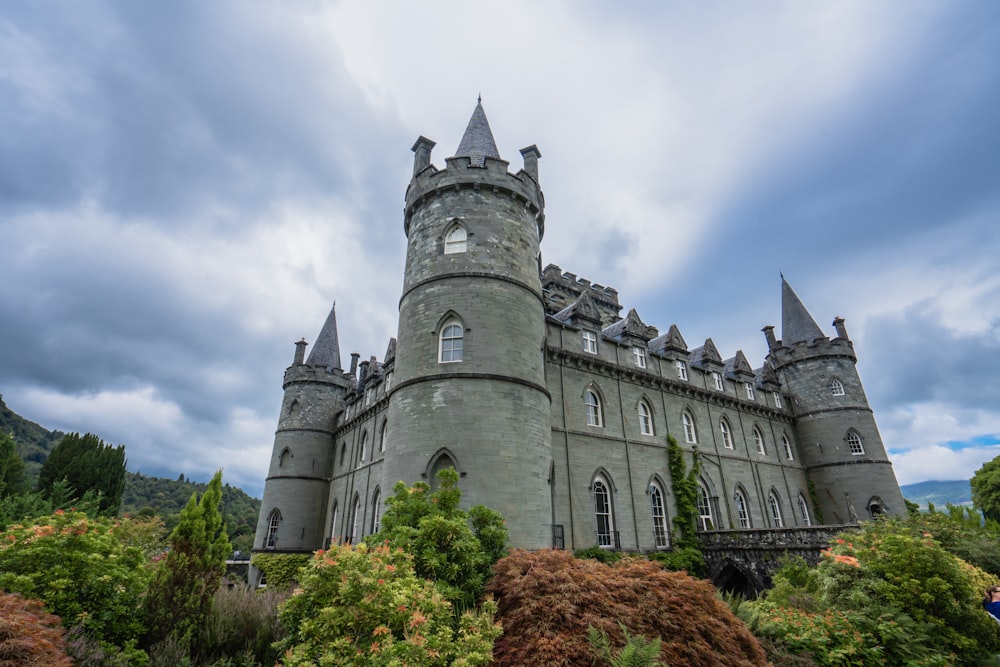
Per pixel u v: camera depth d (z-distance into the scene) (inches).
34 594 301.6
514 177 845.2
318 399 1505.9
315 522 1387.8
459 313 730.2
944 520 631.8
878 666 374.9
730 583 896.3
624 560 390.6
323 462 1457.9
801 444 1448.1
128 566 364.5
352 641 255.4
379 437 1137.4
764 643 390.3
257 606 412.2
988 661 403.5
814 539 730.8
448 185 819.4
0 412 3580.2
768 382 1462.8
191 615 365.1
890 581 462.0
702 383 1253.7
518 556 383.6
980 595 450.3
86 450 1357.0
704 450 1152.2
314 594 277.4
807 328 1566.2
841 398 1421.0
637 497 970.1
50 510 911.7
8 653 204.8
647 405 1098.7
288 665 248.8
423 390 692.1
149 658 319.3
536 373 741.3
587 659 278.7
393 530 397.7
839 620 409.7
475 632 286.0
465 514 445.1
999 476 1834.4
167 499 3949.3
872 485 1322.6
